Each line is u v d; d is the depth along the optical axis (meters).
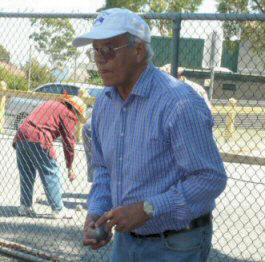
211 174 3.01
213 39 5.35
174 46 5.10
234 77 5.39
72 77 6.21
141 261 3.36
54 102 7.47
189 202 3.04
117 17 3.13
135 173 3.19
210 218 3.30
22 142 7.42
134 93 3.15
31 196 7.61
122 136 3.26
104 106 3.43
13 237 6.77
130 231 3.24
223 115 6.08
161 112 3.08
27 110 8.24
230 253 6.38
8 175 9.50
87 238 3.32
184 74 5.57
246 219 7.69
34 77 6.83
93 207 3.56
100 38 3.10
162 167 3.14
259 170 9.27
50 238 6.73
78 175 9.18
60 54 6.29
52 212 7.54
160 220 3.21
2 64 7.24
